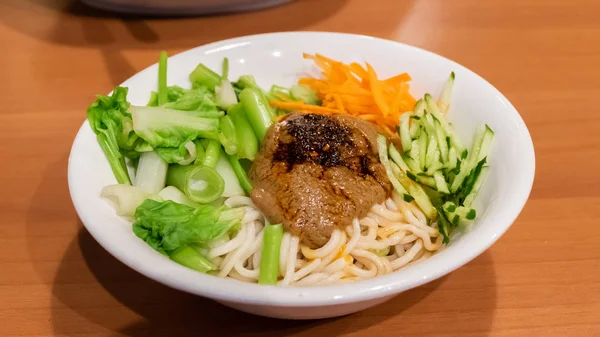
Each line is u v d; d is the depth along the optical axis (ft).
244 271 1.26
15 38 1.84
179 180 1.32
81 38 1.84
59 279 1.30
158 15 1.92
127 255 1.12
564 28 1.88
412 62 1.49
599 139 1.54
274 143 1.34
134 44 1.82
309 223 1.25
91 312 1.25
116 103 1.34
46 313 1.25
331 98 1.47
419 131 1.40
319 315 1.18
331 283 1.17
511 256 1.32
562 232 1.36
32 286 1.29
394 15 1.93
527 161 1.24
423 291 1.28
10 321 1.24
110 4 1.90
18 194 1.43
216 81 1.46
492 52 1.79
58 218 1.40
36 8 1.96
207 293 1.08
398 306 1.26
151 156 1.32
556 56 1.78
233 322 1.24
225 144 1.35
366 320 1.24
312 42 1.53
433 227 1.32
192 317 1.24
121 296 1.27
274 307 1.11
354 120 1.38
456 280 1.29
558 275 1.29
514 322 1.23
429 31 1.87
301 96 1.50
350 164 1.32
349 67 1.48
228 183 1.34
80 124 1.58
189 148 1.33
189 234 1.21
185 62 1.48
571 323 1.23
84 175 1.24
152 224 1.20
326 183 1.28
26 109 1.62
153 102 1.41
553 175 1.46
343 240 1.27
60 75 1.71
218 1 1.86
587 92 1.66
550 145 1.52
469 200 1.28
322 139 1.33
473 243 1.14
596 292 1.27
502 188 1.24
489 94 1.38
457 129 1.41
